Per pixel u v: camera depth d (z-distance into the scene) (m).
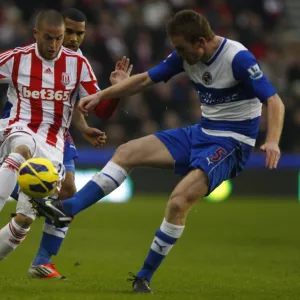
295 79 71.81
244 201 63.16
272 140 22.12
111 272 28.86
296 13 86.56
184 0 75.31
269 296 23.00
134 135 65.31
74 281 25.88
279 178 65.25
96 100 24.23
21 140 25.36
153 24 74.25
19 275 27.44
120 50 68.62
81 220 48.88
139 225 46.59
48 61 26.05
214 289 24.45
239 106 23.45
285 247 37.84
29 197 22.91
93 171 60.72
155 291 23.53
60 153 26.19
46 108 26.03
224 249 36.88
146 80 24.22
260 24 79.56
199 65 23.45
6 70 25.94
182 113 67.62
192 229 45.31
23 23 71.50
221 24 74.50
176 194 22.88
